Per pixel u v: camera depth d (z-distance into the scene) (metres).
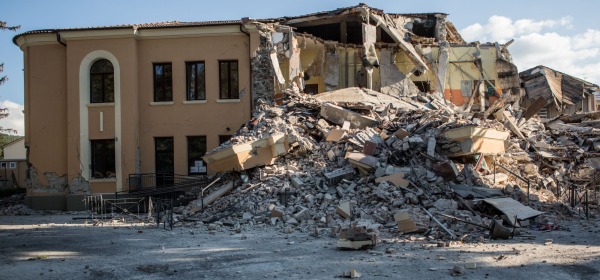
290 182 17.38
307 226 14.45
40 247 12.25
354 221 13.90
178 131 26.05
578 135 23.20
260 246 11.70
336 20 29.09
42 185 26.53
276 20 28.19
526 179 18.45
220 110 25.94
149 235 14.02
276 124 20.61
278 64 25.67
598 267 8.88
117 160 25.61
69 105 26.02
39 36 26.45
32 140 26.78
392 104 23.12
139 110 26.23
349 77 29.27
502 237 11.86
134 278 8.82
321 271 8.88
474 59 29.94
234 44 26.06
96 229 15.85
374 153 17.77
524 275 8.35
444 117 19.45
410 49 28.39
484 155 18.44
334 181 16.64
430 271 8.70
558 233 12.72
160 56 26.27
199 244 12.24
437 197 15.09
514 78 29.62
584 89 35.94
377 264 9.29
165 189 23.05
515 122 23.47
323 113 21.25
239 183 18.75
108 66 26.30
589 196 18.53
